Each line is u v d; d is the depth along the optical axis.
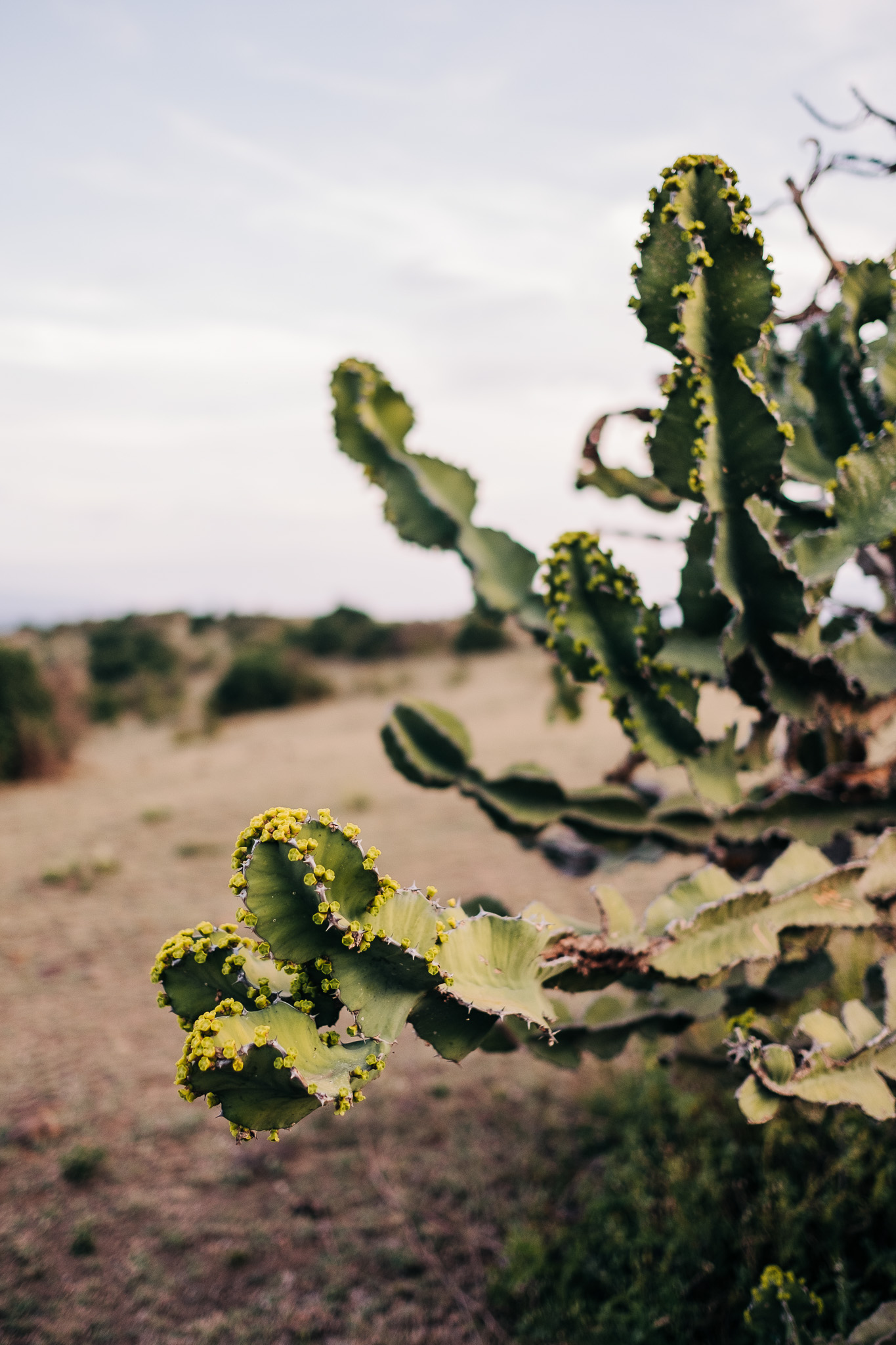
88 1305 2.46
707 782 1.87
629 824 2.23
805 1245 2.29
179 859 6.73
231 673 17.14
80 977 4.63
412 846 6.48
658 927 1.61
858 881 1.78
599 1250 2.49
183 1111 3.41
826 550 1.69
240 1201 2.92
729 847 2.15
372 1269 2.59
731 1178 2.59
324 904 1.06
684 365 1.48
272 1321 2.39
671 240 1.48
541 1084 3.50
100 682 20.70
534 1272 2.43
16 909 5.69
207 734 14.05
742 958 1.61
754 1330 1.97
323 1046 1.09
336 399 2.23
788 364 2.07
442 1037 1.22
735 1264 2.30
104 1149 3.09
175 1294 2.51
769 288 1.46
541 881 5.41
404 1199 2.88
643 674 1.83
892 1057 1.61
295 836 1.09
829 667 1.76
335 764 10.44
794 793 2.08
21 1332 2.36
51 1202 2.90
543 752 8.95
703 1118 2.89
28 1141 3.20
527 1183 2.90
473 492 2.27
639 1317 2.18
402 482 2.22
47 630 27.47
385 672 20.52
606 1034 2.00
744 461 1.53
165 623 29.20
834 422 1.89
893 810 2.06
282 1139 3.27
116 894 5.93
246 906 1.10
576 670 1.91
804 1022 1.61
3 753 10.38
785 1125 2.64
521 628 2.16
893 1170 2.38
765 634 1.71
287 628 27.14
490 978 1.27
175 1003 1.09
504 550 2.23
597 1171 2.89
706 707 8.61
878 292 1.75
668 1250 2.31
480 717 13.07
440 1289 2.48
